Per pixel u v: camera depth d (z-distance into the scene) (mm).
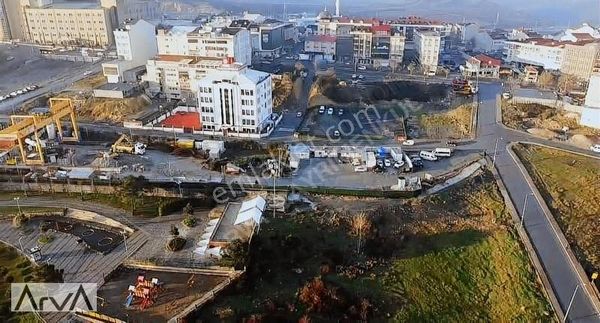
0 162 98875
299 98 148625
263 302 60281
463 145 110250
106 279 63906
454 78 172625
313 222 76750
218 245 68938
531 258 73625
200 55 157250
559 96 142500
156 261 67062
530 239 77688
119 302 59531
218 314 57000
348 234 74875
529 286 68625
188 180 90562
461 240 77188
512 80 169000
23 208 82938
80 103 138125
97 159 100500
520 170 97875
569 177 95938
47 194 87562
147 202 83562
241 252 64812
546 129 119438
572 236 79250
